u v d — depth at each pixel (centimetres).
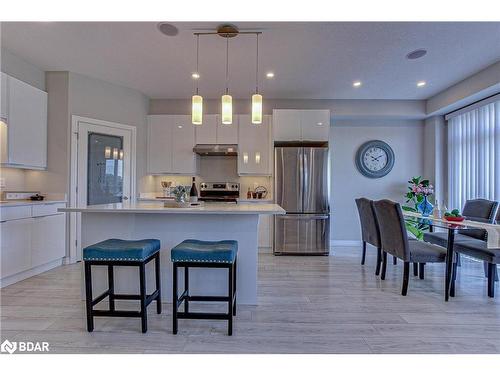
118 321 238
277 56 358
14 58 362
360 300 286
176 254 219
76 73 416
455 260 321
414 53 348
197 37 314
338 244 567
